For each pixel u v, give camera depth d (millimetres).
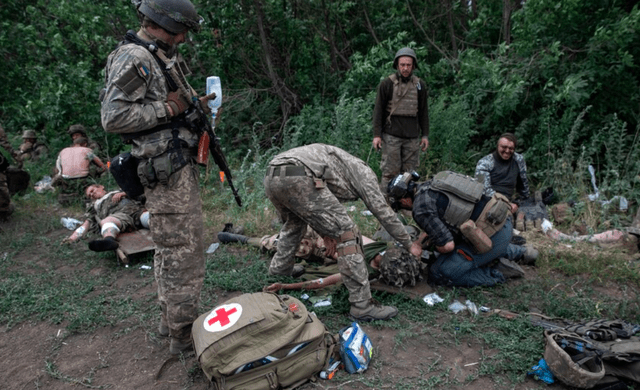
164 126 2549
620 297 3707
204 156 2652
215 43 8133
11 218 5816
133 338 3193
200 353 2441
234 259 4340
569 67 6938
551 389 2605
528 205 5496
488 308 3449
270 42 8344
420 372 2736
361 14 8852
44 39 8164
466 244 3670
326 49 8938
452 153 6984
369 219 5238
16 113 8383
